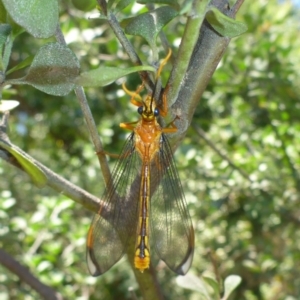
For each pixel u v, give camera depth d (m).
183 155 0.24
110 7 0.10
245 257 0.32
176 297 0.34
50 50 0.09
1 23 0.10
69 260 0.22
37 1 0.08
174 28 0.23
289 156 0.25
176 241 0.13
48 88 0.09
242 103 0.26
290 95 0.25
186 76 0.11
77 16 0.21
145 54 0.22
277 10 0.29
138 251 0.12
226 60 0.23
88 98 0.32
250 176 0.23
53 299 0.17
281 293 0.32
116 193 0.12
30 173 0.11
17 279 0.22
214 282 0.14
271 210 0.25
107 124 0.30
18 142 0.40
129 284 0.31
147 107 0.13
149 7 0.13
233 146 0.25
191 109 0.11
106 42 0.22
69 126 0.40
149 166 0.13
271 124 0.24
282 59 0.25
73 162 0.40
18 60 0.34
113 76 0.09
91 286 0.25
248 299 0.35
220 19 0.09
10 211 0.26
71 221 0.25
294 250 0.29
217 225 0.29
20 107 0.40
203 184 0.26
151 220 0.13
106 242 0.12
